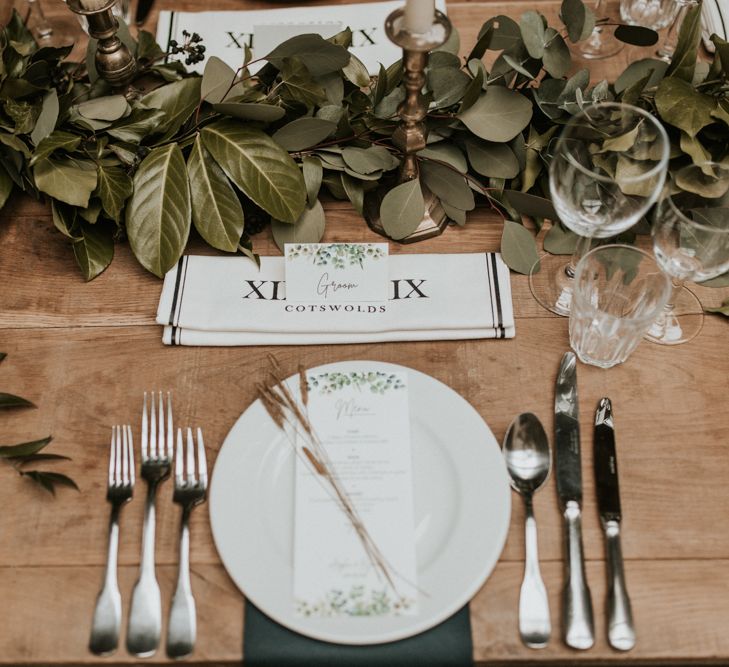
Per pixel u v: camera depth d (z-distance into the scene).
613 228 0.90
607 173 0.97
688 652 0.74
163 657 0.73
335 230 1.08
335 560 0.77
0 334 0.98
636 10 1.31
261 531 0.79
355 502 0.80
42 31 1.29
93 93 1.11
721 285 1.01
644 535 0.81
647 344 0.96
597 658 0.74
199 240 1.05
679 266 0.91
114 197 0.99
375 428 0.85
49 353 0.96
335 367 0.90
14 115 1.00
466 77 1.03
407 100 0.95
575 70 1.25
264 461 0.84
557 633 0.75
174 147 1.01
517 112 1.02
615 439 0.88
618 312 0.99
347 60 1.01
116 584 0.77
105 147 1.03
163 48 1.26
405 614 0.73
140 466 0.86
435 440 0.85
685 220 0.85
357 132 1.07
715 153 1.04
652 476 0.85
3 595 0.78
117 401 0.92
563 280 1.02
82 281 1.02
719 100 1.01
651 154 0.94
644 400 0.91
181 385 0.93
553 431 0.89
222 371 0.94
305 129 1.01
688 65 1.02
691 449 0.88
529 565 0.78
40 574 0.79
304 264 0.98
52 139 0.96
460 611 0.76
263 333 0.96
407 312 0.96
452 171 1.03
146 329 0.98
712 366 0.94
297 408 0.86
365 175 1.04
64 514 0.83
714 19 1.25
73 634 0.75
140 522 0.82
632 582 0.78
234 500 0.81
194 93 1.06
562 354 0.95
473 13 1.32
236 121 1.04
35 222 1.08
